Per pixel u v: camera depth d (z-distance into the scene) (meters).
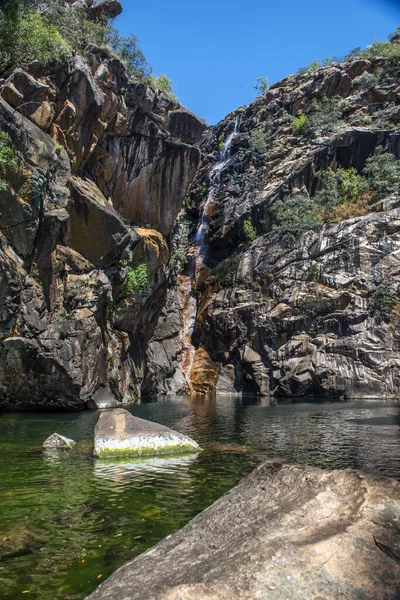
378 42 48.25
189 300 45.22
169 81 33.00
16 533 5.36
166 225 30.34
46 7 24.23
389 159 38.00
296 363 33.44
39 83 20.95
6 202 19.53
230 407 24.31
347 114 44.88
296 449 11.39
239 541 3.55
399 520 3.41
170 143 29.42
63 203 21.80
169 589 2.88
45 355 20.89
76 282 23.00
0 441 12.74
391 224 32.94
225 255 44.91
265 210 42.00
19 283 19.95
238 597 2.82
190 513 6.13
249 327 37.69
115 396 26.73
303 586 2.88
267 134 48.81
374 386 30.03
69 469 8.84
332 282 33.69
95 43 25.92
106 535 5.30
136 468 8.93
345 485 4.02
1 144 18.31
